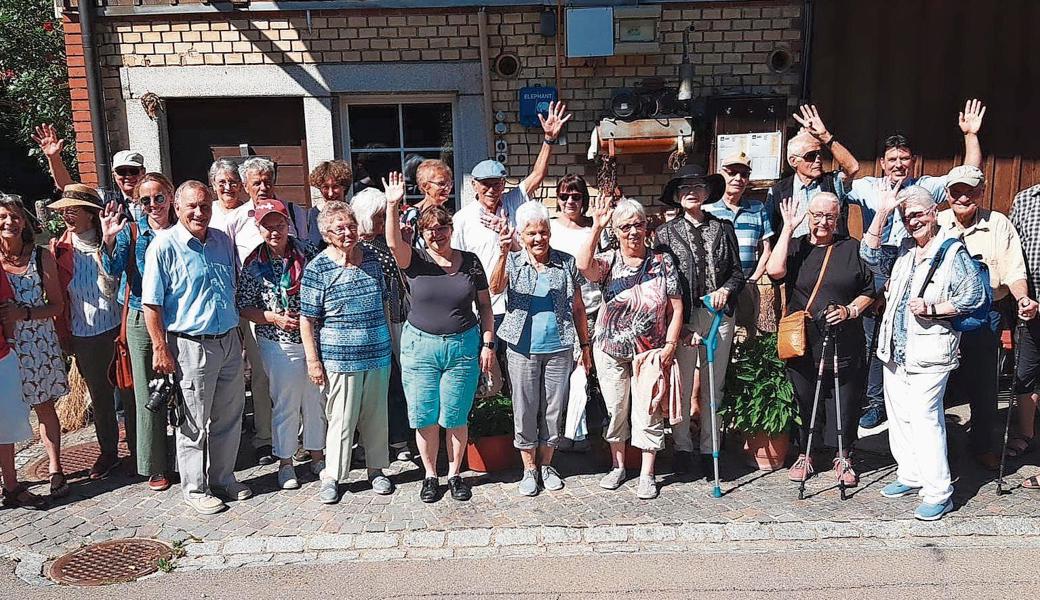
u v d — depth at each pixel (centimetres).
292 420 537
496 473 562
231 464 530
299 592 420
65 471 582
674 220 539
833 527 477
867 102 703
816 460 576
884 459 580
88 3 677
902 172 566
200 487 514
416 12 699
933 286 477
